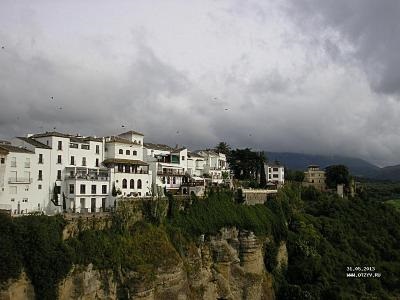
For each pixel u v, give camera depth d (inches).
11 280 2659.9
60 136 3631.9
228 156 6673.2
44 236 2844.5
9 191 3213.6
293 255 4813.0
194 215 4028.1
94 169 3809.1
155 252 3405.5
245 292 4106.8
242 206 4557.1
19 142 3474.4
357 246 5408.5
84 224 3171.8
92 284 3029.0
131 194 3991.1
